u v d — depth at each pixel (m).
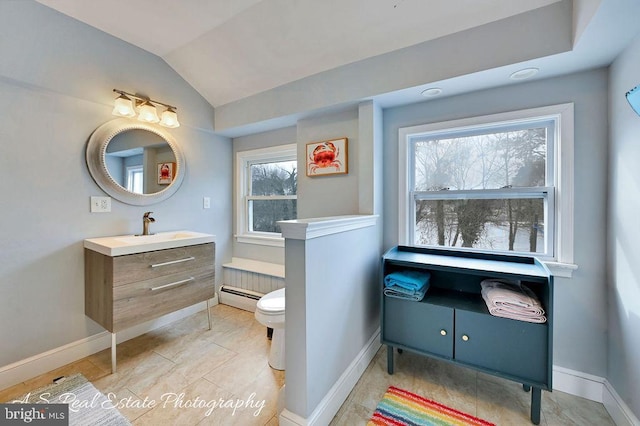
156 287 2.03
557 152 1.66
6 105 1.69
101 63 2.04
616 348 1.44
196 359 1.99
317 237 1.35
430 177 2.10
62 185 1.93
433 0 1.51
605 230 1.53
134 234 2.33
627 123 1.33
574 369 1.62
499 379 1.77
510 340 1.46
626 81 1.33
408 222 2.15
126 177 2.25
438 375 1.81
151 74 2.32
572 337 1.62
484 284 1.74
